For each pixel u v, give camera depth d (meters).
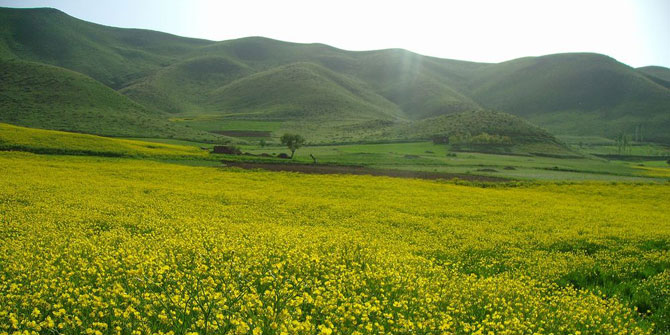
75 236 14.57
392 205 30.80
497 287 10.65
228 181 42.62
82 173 40.81
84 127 114.81
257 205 28.14
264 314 6.59
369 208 28.94
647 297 11.98
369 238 17.70
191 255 11.70
